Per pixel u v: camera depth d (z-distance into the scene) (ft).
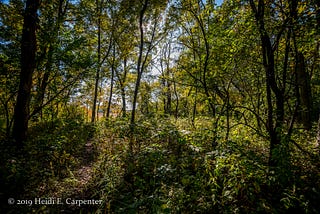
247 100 30.71
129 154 23.89
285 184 15.87
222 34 23.77
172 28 46.39
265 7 19.72
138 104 80.84
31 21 30.81
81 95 52.29
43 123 43.55
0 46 30.81
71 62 34.55
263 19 18.81
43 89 37.40
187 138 23.24
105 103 83.97
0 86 32.63
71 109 61.36
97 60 39.04
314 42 19.34
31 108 38.37
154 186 17.84
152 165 20.99
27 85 31.19
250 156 18.26
